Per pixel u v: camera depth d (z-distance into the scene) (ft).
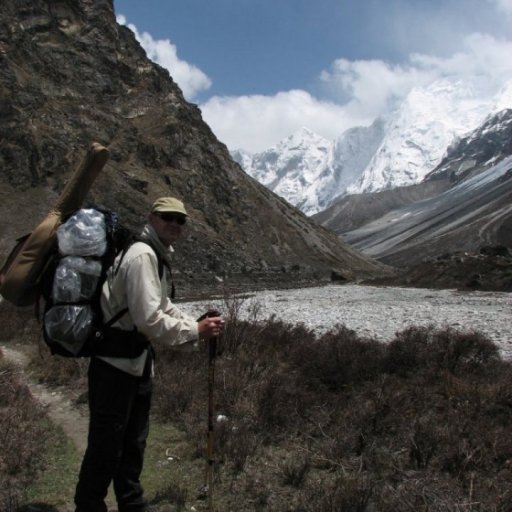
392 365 29.60
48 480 17.58
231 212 313.32
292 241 336.08
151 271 12.48
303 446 20.15
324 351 31.32
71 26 323.16
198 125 352.69
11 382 27.07
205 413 23.20
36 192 231.30
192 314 79.20
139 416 13.93
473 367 30.30
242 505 15.78
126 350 12.75
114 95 318.86
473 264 158.61
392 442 19.57
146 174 281.33
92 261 12.37
